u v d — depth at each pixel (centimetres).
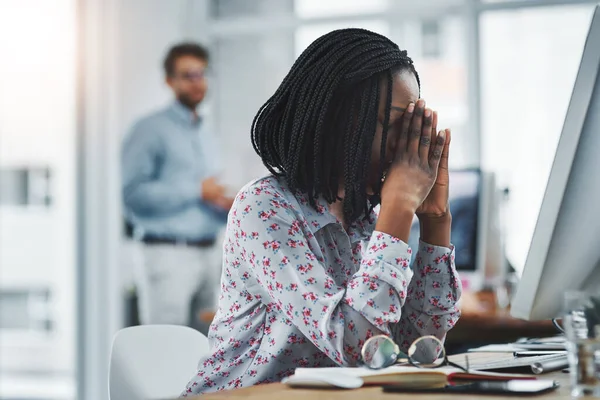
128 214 555
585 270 148
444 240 167
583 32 534
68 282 588
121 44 560
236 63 593
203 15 593
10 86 579
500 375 130
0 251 593
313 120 151
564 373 144
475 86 550
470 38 550
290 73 156
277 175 158
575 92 134
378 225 146
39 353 598
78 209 558
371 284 140
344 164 150
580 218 142
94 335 557
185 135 558
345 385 121
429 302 166
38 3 572
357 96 150
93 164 557
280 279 145
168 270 553
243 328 154
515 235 535
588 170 137
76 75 559
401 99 150
